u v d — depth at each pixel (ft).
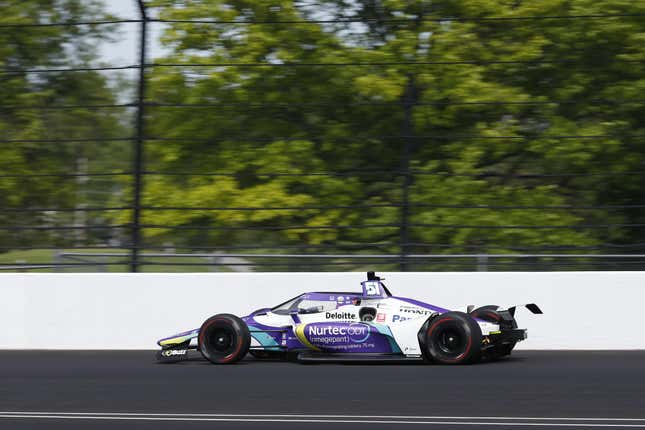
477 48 179.73
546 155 172.65
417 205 167.43
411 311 133.28
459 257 161.38
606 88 178.19
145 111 170.91
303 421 85.25
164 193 175.42
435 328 128.16
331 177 174.50
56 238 172.35
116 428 83.71
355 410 91.04
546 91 179.11
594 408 90.89
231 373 123.24
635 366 125.70
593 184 169.27
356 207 166.50
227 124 180.65
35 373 125.29
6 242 175.01
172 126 179.22
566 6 182.09
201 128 180.24
